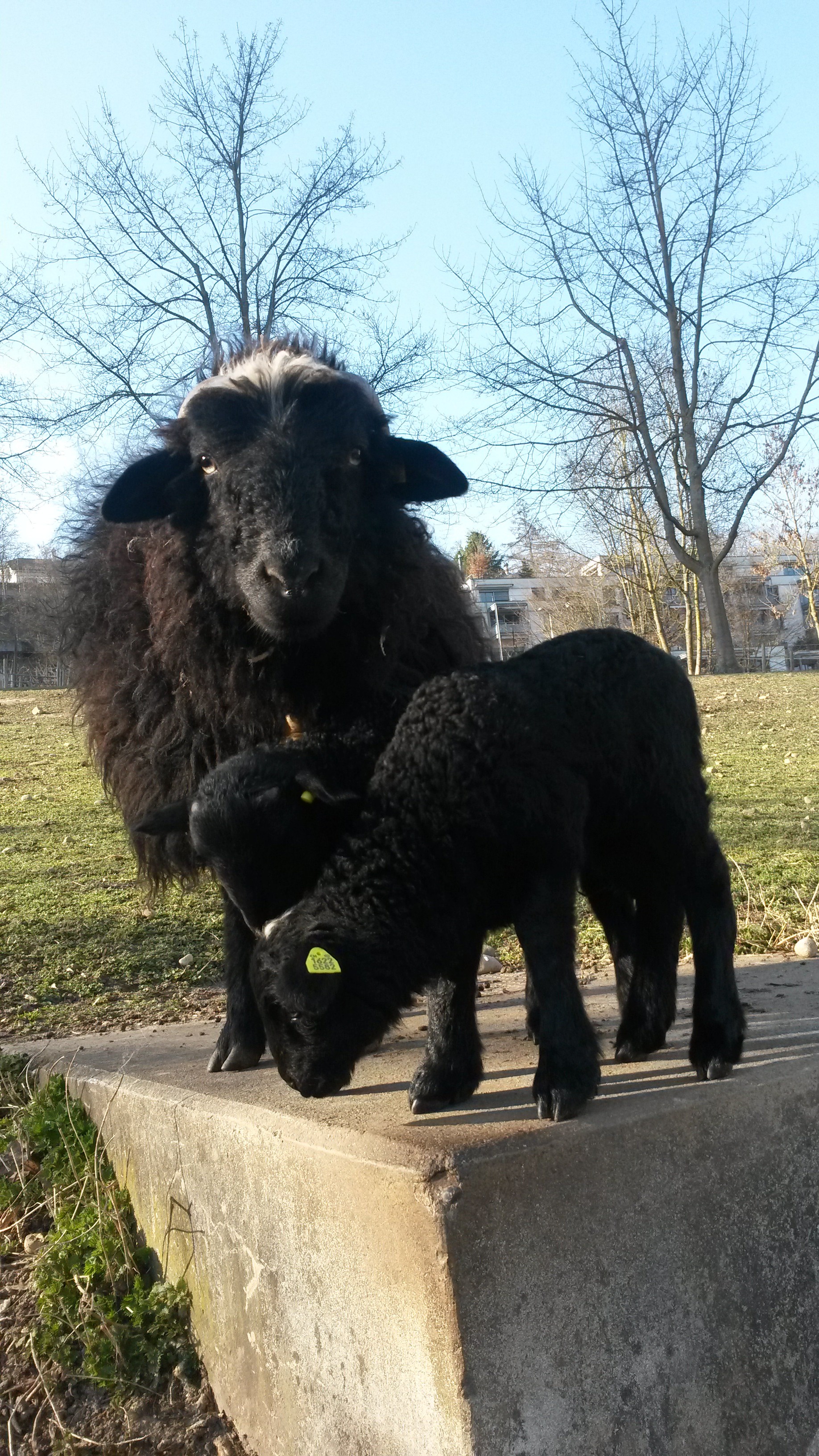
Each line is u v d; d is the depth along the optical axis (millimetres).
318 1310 731
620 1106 741
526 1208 664
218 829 783
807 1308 799
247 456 959
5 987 1381
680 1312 729
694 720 901
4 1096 1112
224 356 1251
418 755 775
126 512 1030
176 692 1095
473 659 1198
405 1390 666
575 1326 679
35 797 2672
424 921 750
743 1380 755
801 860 1834
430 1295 640
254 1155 781
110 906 1716
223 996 1342
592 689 821
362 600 1026
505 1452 641
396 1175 655
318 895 765
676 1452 715
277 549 911
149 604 1097
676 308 6695
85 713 1258
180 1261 892
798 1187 805
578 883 924
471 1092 788
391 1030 791
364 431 1016
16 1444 844
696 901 854
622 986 958
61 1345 886
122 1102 970
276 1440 784
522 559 12750
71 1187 1007
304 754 869
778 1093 799
